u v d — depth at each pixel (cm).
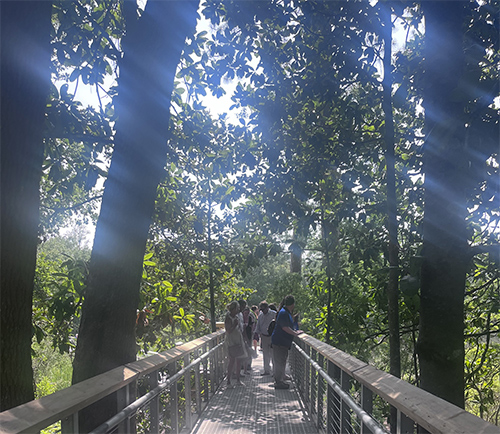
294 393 950
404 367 1153
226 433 638
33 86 409
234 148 857
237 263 1205
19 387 392
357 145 779
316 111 773
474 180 595
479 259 828
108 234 488
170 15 516
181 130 871
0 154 390
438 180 491
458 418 195
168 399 554
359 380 337
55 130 630
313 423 682
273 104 758
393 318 638
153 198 516
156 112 513
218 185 976
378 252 793
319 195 860
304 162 830
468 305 999
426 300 502
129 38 532
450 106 483
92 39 693
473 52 486
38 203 423
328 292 1052
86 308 481
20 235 399
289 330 952
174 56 528
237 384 1034
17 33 396
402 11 676
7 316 390
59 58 670
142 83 512
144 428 461
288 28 718
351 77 677
